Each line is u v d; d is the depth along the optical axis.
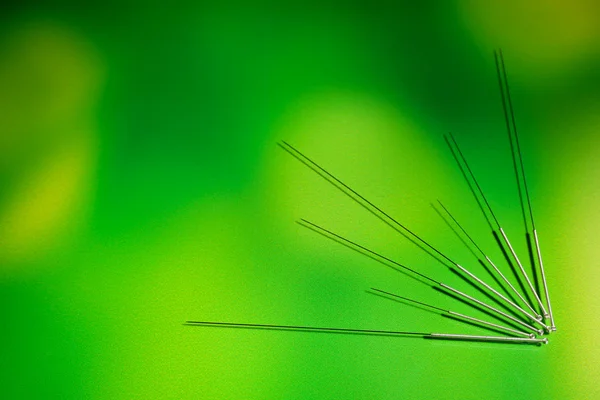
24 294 0.58
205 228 0.59
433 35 0.61
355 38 0.61
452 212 0.59
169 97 0.60
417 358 0.57
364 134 0.60
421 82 0.60
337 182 0.59
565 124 0.60
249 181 0.59
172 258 0.58
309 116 0.60
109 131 0.60
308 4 0.61
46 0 0.61
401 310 0.58
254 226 0.59
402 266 0.58
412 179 0.59
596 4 0.61
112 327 0.58
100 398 0.57
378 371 0.57
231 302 0.58
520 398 0.57
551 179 0.59
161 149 0.60
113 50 0.61
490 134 0.60
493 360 0.57
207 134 0.60
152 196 0.59
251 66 0.60
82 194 0.59
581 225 0.59
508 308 0.58
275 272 0.58
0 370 0.57
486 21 0.61
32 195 0.59
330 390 0.57
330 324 0.58
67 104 0.60
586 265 0.58
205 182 0.59
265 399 0.57
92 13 0.61
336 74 0.60
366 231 0.59
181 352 0.58
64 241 0.59
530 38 0.61
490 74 0.60
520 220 0.59
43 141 0.60
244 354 0.57
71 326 0.58
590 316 0.58
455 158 0.59
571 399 0.57
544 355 0.57
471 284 0.58
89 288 0.58
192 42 0.61
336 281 0.58
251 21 0.61
